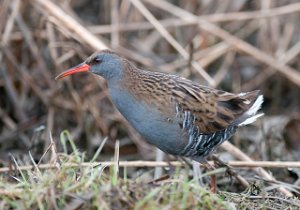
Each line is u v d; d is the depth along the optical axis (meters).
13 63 12.45
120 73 8.46
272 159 11.53
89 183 6.78
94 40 11.13
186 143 8.47
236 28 14.35
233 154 9.77
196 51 13.63
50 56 12.90
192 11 14.33
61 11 11.61
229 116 8.61
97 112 12.36
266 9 13.28
